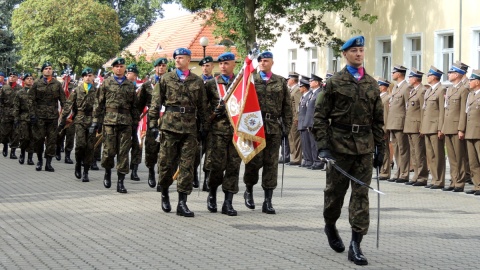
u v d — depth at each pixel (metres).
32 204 13.26
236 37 30.92
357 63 8.81
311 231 10.73
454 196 14.94
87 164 16.62
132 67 15.70
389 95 17.78
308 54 34.28
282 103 12.28
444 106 15.85
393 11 28.53
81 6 56.56
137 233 10.49
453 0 25.52
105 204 13.25
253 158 12.27
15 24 56.53
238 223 11.34
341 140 8.75
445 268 8.50
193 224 11.23
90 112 16.66
